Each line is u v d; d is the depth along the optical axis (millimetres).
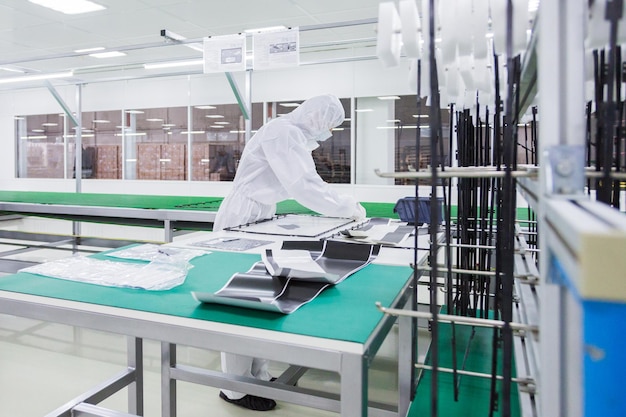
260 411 2096
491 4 719
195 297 1094
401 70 5199
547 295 535
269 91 6000
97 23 5094
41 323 3199
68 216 4074
